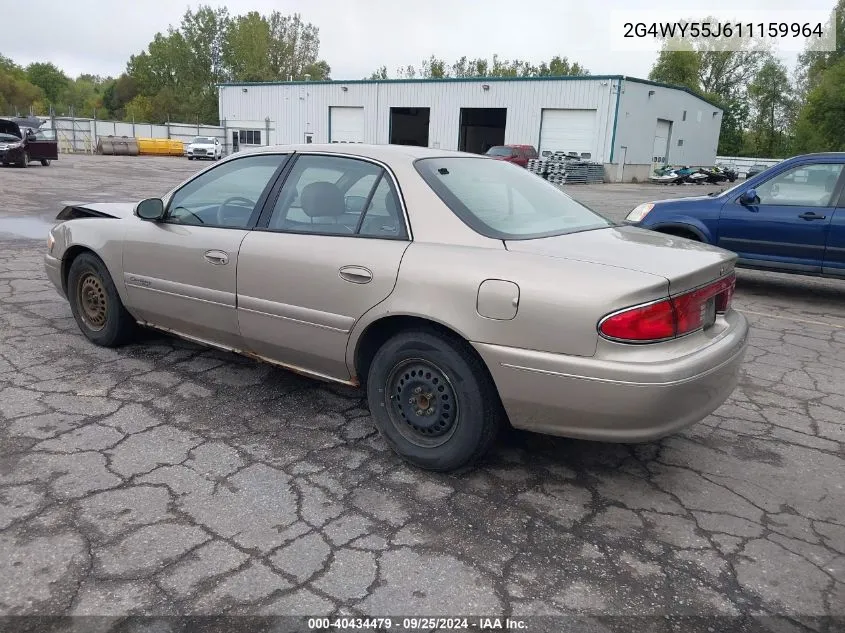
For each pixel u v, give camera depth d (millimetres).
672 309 2836
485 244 3123
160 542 2701
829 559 2768
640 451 3670
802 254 7348
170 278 4242
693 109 45031
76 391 4160
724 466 3545
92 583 2451
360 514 2965
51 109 44188
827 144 51250
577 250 3084
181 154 47375
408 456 3357
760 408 4371
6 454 3346
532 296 2873
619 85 34406
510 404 3020
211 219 4121
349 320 3391
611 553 2758
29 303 6105
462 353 3104
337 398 4227
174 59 89812
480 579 2562
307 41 90438
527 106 37250
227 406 4043
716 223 7805
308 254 3529
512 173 3992
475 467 3426
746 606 2475
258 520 2885
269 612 2342
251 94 47156
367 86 42062
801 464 3600
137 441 3549
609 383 2766
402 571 2590
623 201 22297
